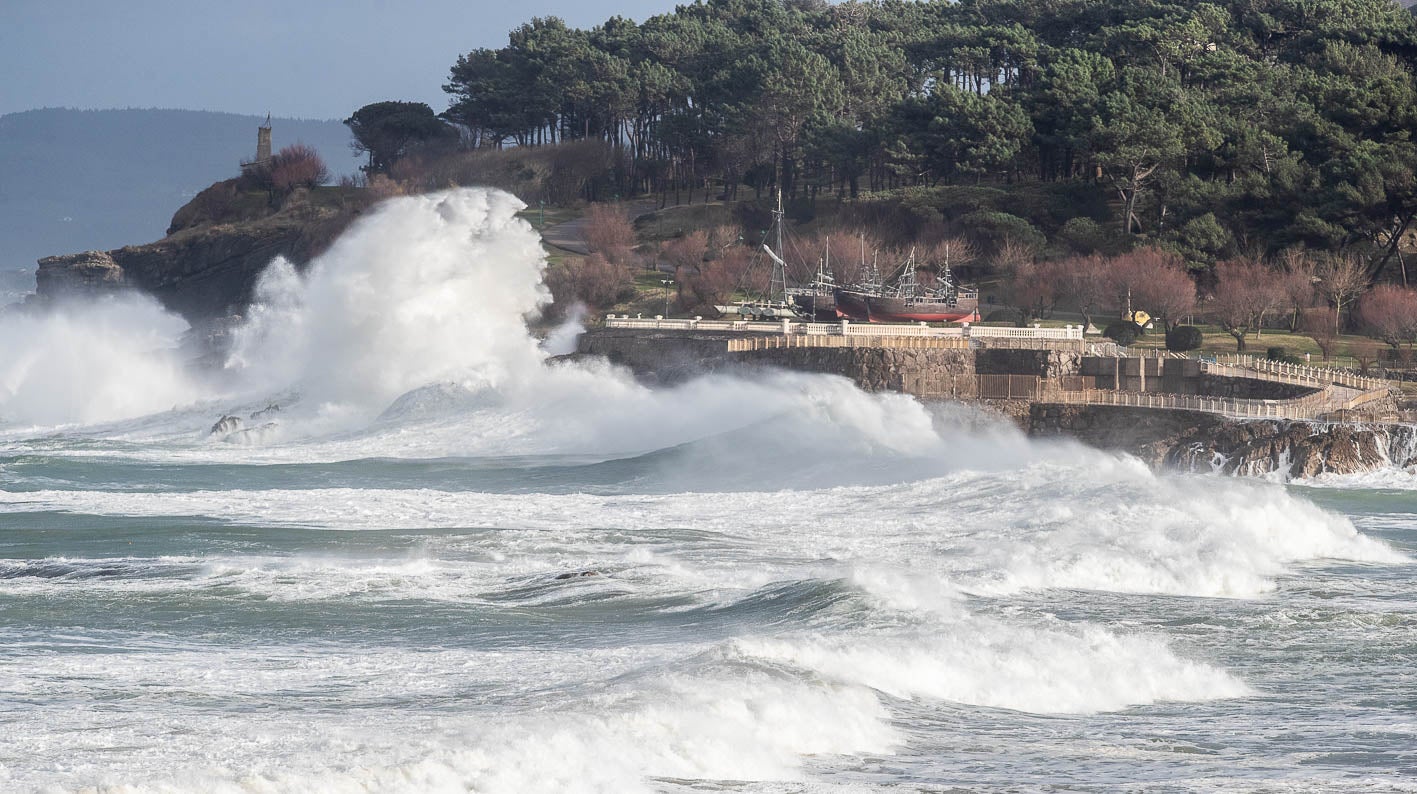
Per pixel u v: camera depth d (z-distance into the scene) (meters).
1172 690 100.75
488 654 107.69
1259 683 103.94
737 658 95.44
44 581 139.38
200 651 108.69
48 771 70.88
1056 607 130.12
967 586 136.25
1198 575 143.62
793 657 98.25
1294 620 125.44
